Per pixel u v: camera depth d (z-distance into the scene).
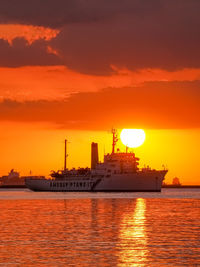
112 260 109.06
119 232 155.62
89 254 115.88
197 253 117.12
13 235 148.12
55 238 141.25
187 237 143.50
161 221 193.00
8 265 103.94
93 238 141.25
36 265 103.94
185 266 103.31
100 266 103.31
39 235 148.00
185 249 122.44
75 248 123.88
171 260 109.06
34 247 125.25
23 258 111.19
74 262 107.00
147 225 177.62
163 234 150.38
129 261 108.06
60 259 110.12
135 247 125.44
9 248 123.81
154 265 104.25
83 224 181.25
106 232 155.62
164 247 125.38
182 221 193.12
